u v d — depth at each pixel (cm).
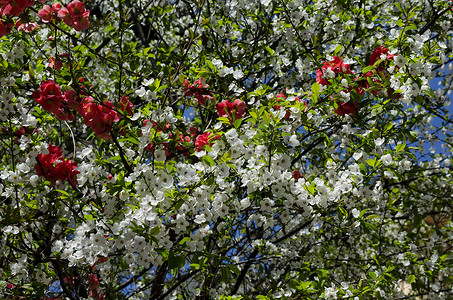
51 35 306
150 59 458
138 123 239
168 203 196
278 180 204
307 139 395
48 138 311
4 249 256
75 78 234
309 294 269
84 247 194
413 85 230
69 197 237
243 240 342
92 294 305
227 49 392
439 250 409
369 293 281
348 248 416
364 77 246
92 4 482
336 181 228
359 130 284
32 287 255
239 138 212
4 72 225
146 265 194
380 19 390
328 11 361
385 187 336
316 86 232
